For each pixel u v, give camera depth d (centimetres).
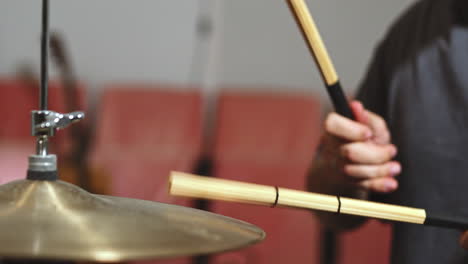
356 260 238
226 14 304
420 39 117
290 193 72
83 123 277
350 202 76
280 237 240
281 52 301
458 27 114
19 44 305
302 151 253
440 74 115
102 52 305
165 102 265
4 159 258
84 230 60
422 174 114
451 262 111
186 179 67
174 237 61
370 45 294
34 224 59
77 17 304
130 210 67
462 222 82
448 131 113
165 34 306
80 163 258
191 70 306
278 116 258
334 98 100
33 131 68
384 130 107
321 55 94
